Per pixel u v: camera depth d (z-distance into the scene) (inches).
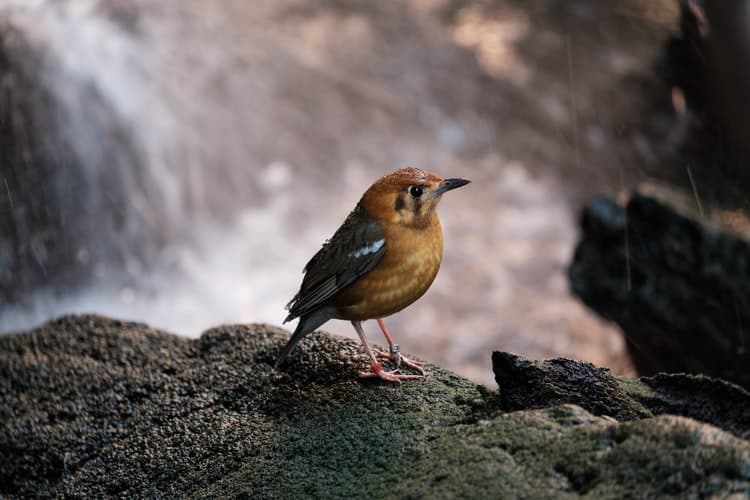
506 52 886.4
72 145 649.6
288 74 831.7
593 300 486.0
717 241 432.1
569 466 191.3
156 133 714.8
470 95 842.2
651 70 799.7
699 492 174.1
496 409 237.5
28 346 319.3
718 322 433.7
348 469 227.0
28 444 285.6
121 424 284.8
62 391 300.4
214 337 305.3
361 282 262.1
